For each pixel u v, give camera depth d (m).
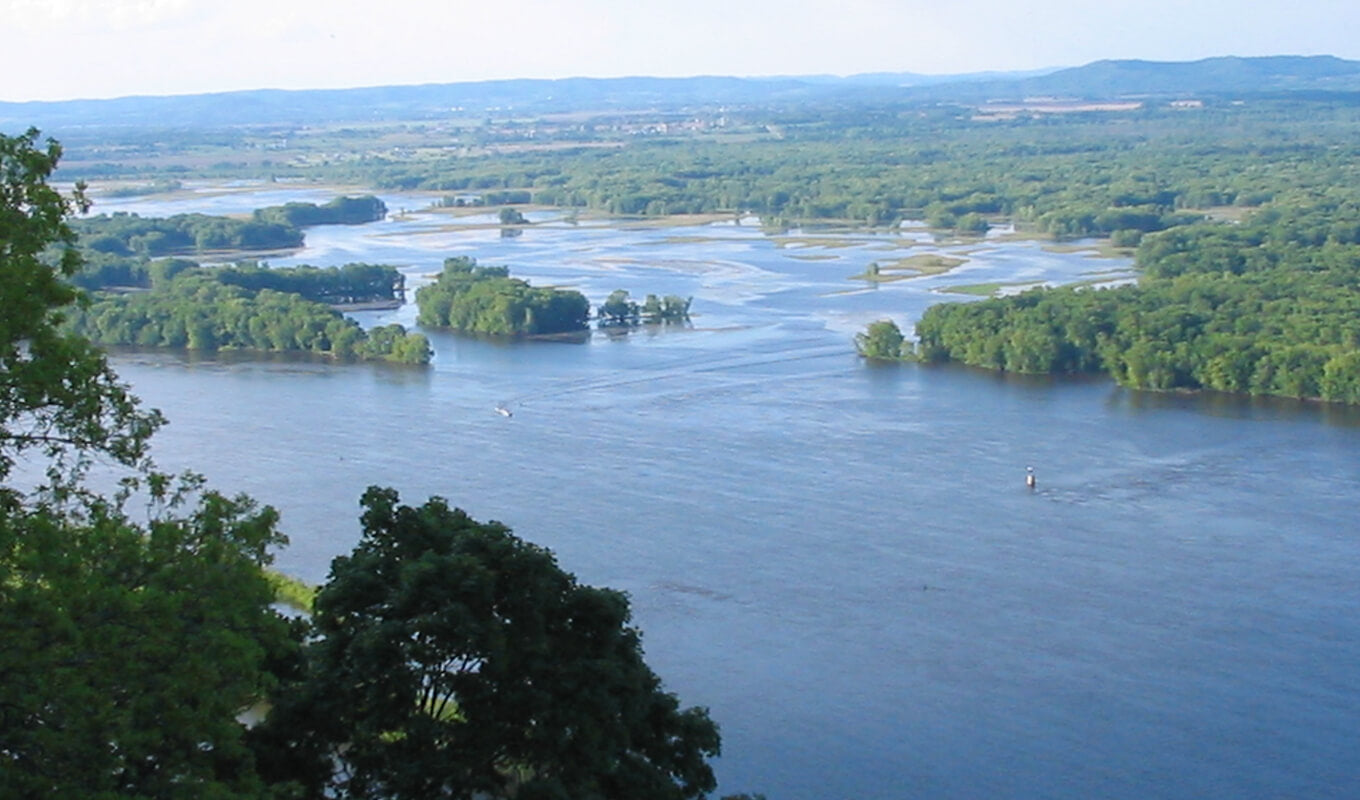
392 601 83.62
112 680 67.12
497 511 192.88
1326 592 162.62
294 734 82.06
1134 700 138.62
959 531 184.00
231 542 76.88
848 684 142.00
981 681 142.50
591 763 83.00
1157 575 168.38
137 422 76.44
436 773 81.19
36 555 67.38
